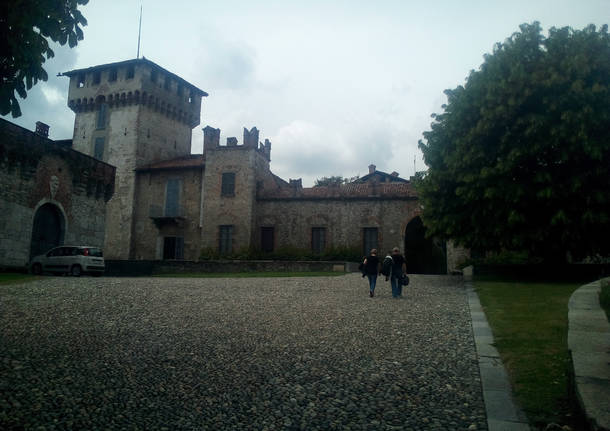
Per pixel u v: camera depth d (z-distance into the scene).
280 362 6.68
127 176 43.59
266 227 38.47
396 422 4.50
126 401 5.05
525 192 18.42
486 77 20.50
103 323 9.68
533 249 20.28
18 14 5.61
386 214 36.00
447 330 9.02
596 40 18.61
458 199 20.86
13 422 4.35
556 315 9.65
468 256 33.09
